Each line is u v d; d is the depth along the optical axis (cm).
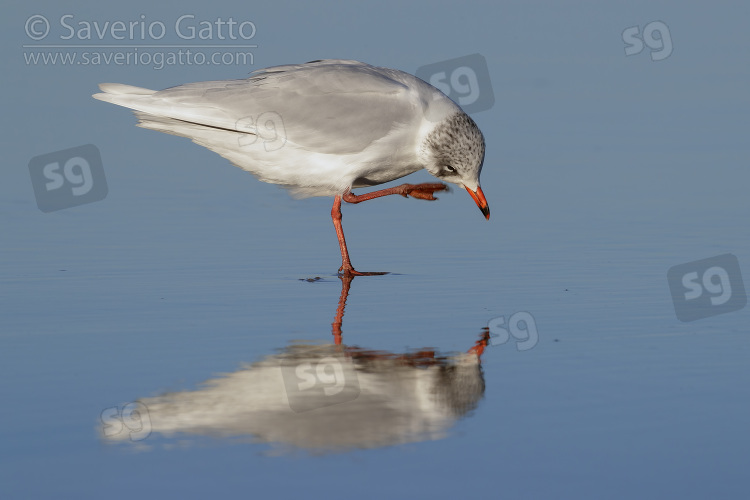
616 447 720
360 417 783
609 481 665
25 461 693
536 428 757
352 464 694
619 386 852
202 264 1311
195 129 1325
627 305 1120
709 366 907
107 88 1327
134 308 1102
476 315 1085
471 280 1237
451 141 1334
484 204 1386
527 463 693
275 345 970
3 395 818
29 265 1282
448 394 833
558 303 1130
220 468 687
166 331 1015
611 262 1312
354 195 1355
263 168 1350
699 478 668
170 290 1183
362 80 1327
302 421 773
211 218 1562
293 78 1329
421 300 1152
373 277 1262
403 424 765
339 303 1138
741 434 742
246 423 768
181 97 1311
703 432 747
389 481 666
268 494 646
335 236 1484
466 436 742
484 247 1409
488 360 929
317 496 643
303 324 1048
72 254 1341
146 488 654
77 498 639
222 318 1068
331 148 1316
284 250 1398
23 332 1002
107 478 668
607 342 984
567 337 1001
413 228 1526
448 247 1413
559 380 869
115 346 960
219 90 1319
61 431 747
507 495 645
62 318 1057
